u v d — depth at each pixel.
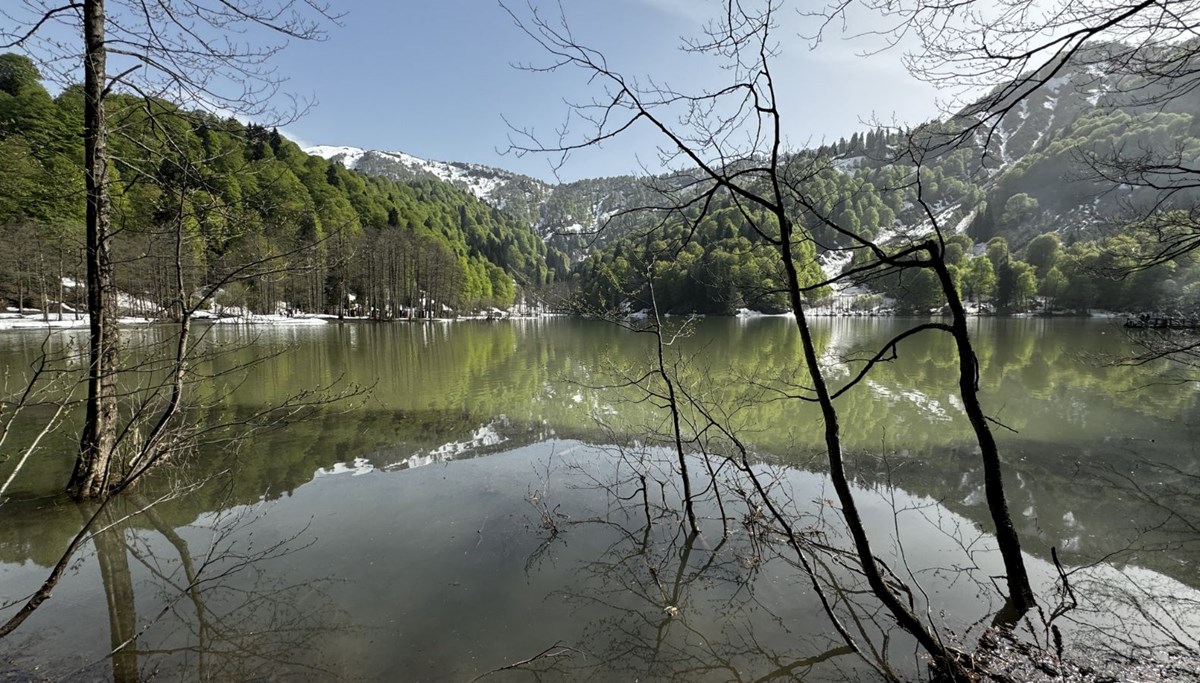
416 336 33.72
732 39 3.07
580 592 4.16
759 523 4.93
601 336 34.22
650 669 3.29
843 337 30.30
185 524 5.25
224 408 10.47
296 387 12.99
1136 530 5.43
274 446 8.05
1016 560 3.77
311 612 3.84
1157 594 4.17
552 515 5.59
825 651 3.48
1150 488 6.63
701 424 9.64
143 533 5.04
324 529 5.22
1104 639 3.56
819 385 3.35
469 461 7.52
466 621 3.76
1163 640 3.55
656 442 8.50
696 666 3.33
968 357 3.59
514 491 6.31
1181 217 5.09
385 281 50.94
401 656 3.38
